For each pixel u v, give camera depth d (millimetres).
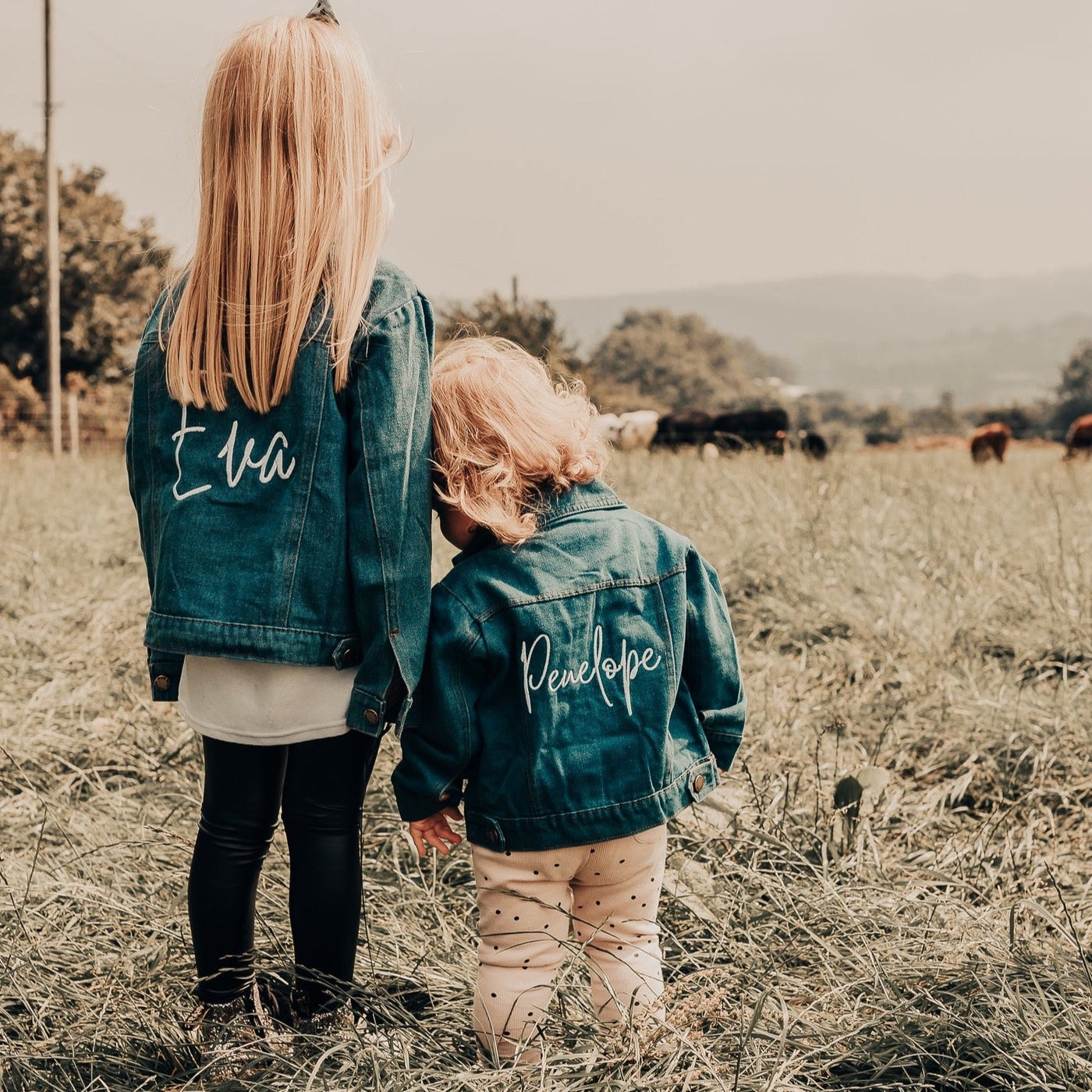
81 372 32625
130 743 3543
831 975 2131
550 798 1907
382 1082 1799
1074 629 4266
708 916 2361
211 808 2004
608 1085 1764
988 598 4680
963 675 4066
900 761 3387
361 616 1873
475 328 2266
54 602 5230
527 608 1925
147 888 2574
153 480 1967
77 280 31891
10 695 3996
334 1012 1981
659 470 8891
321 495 1863
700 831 2742
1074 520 6035
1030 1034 1850
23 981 2148
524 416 2002
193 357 1910
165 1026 2006
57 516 7777
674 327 148250
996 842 2885
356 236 1896
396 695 1933
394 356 1875
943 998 2043
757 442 14680
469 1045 1989
